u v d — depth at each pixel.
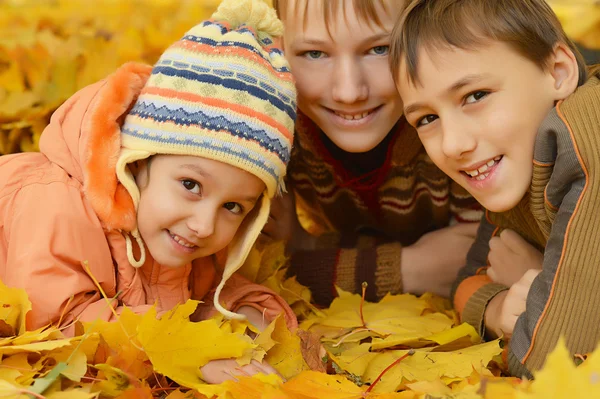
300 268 1.81
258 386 1.13
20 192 1.33
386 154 1.79
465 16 1.32
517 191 1.34
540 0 1.40
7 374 1.10
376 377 1.28
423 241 1.81
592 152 1.18
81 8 2.64
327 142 1.82
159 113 1.31
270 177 1.35
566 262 1.20
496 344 1.34
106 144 1.34
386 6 1.50
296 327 1.47
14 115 2.32
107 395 1.11
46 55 2.45
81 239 1.28
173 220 1.31
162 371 1.15
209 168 1.29
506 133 1.31
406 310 1.59
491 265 1.57
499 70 1.30
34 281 1.23
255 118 1.31
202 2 2.79
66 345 1.14
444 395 1.08
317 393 1.12
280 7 1.59
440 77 1.32
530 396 0.85
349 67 1.54
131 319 1.21
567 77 1.35
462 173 1.38
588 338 1.18
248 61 1.33
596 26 2.48
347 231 2.09
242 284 1.53
